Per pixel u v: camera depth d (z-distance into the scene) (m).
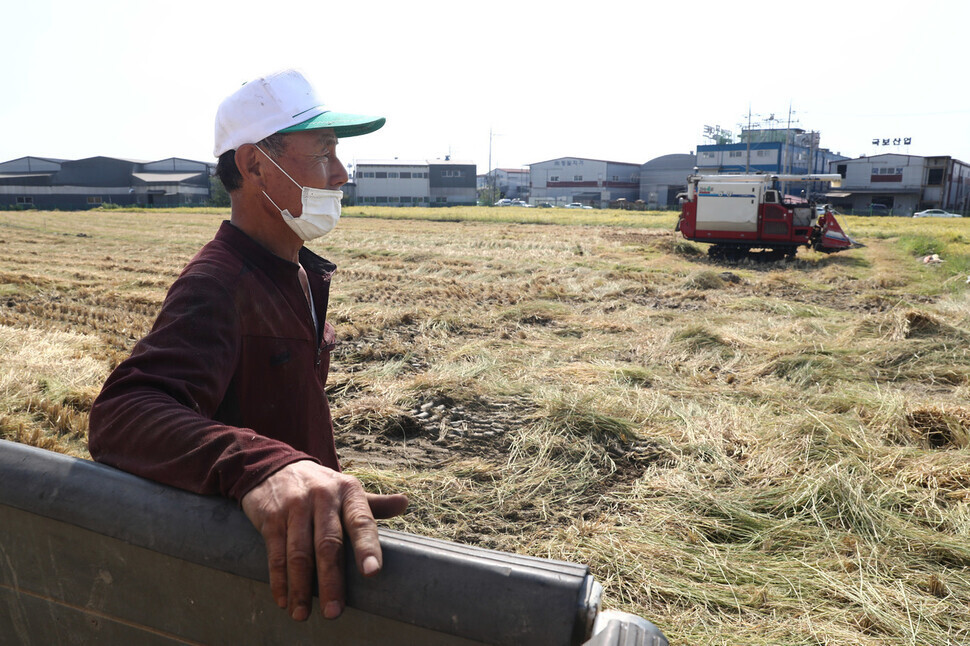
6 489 0.85
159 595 0.81
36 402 5.10
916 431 4.98
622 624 0.65
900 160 73.56
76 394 5.34
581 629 0.62
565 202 92.50
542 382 6.22
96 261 16.44
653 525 3.63
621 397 5.61
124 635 0.85
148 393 0.87
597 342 8.01
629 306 10.77
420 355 7.41
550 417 5.09
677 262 18.59
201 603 0.79
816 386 6.16
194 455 0.76
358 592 0.67
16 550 0.90
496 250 20.70
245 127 1.23
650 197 94.00
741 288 13.71
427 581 0.65
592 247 21.86
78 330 8.21
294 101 1.24
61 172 85.94
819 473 4.05
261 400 1.18
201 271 1.09
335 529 0.67
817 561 3.26
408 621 0.66
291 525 0.67
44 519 0.86
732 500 3.88
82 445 4.55
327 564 0.65
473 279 14.33
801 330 8.74
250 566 0.71
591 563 3.24
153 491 0.78
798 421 4.84
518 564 0.66
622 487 4.15
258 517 0.69
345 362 7.14
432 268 15.82
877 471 4.21
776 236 19.08
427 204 91.75
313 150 1.28
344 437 4.90
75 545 0.85
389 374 6.50
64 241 23.39
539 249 21.08
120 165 86.44
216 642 0.79
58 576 0.88
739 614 2.86
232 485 0.73
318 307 1.42
